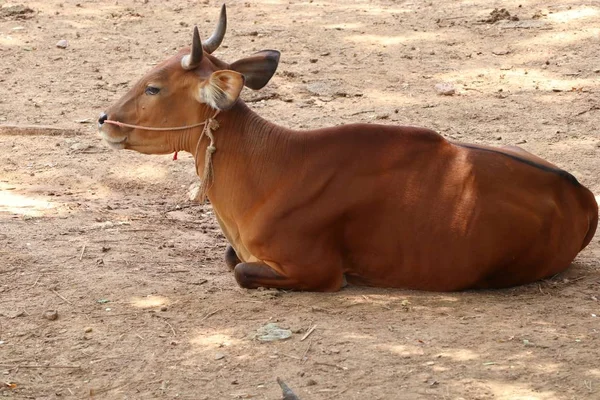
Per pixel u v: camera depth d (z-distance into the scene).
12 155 17.48
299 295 11.29
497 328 10.26
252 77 11.64
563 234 11.46
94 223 14.27
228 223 11.66
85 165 16.98
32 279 11.93
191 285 11.73
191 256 12.98
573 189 11.57
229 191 11.38
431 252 11.13
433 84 20.98
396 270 11.29
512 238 11.08
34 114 19.38
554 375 9.23
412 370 9.36
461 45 23.33
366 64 22.20
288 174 11.17
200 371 9.52
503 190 11.12
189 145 11.48
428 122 18.84
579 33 23.58
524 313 10.67
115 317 10.80
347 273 11.45
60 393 9.25
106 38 24.34
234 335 10.25
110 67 22.28
